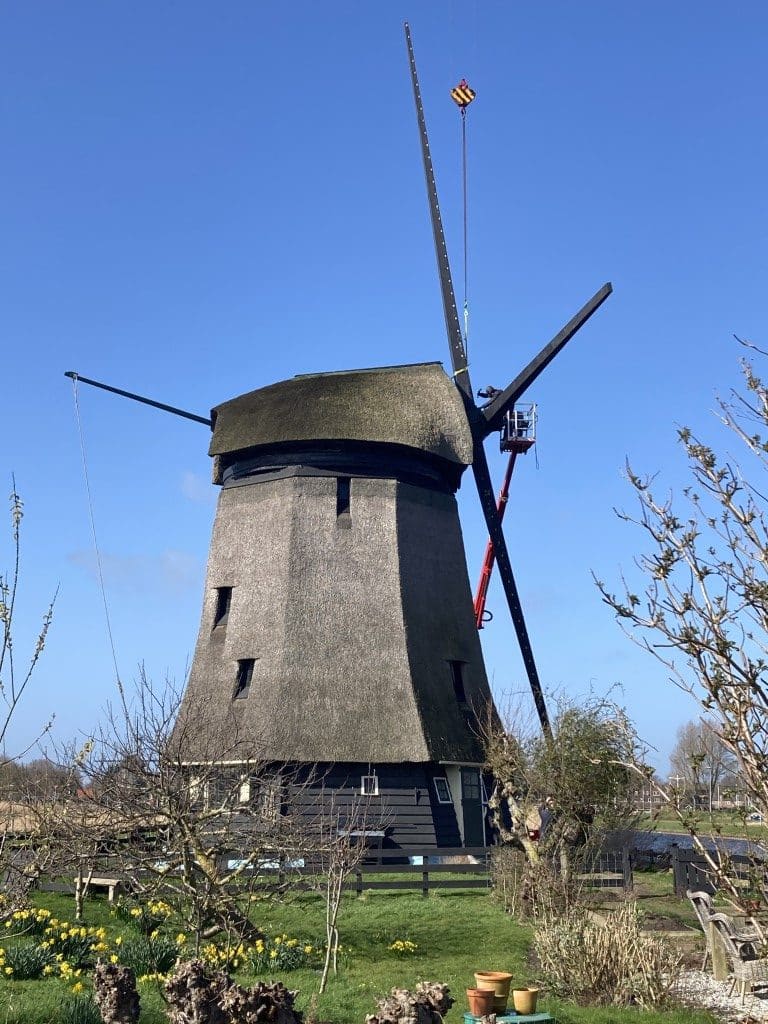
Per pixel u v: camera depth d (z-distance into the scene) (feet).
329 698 84.28
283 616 87.92
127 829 45.47
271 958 43.37
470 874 76.74
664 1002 38.99
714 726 18.37
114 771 45.55
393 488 93.56
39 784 48.32
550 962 41.78
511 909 58.75
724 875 18.44
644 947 41.01
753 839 18.35
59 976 39.73
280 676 85.35
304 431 92.07
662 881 76.13
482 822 86.28
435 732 84.33
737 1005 39.96
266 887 46.47
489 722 81.51
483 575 106.11
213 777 48.78
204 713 81.76
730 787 18.99
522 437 101.71
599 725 62.95
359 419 92.73
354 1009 36.86
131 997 28.09
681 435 19.56
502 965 46.14
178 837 42.98
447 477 100.53
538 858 60.85
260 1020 24.14
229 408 98.78
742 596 18.07
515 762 67.41
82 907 52.90
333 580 89.40
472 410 101.14
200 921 41.09
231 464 98.73
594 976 40.04
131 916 52.90
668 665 18.71
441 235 109.19
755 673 17.74
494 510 101.24
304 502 92.27
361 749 82.17
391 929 53.42
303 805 75.66
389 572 90.33
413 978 43.34
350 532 91.40
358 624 87.86
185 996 24.59
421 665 87.76
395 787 82.48
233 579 92.79
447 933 53.06
